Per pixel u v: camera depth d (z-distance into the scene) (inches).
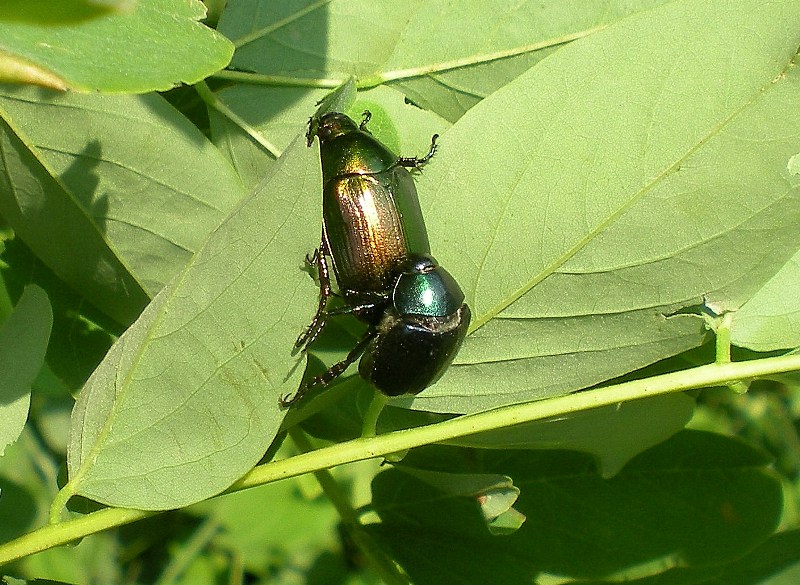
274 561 6.7
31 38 2.7
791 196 3.7
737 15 3.7
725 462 4.3
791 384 3.9
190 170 3.8
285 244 3.5
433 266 3.9
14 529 5.4
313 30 4.1
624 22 3.8
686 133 3.7
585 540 4.3
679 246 3.8
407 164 4.1
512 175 3.8
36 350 3.7
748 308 3.9
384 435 3.8
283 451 5.4
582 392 3.7
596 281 3.8
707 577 4.3
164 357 3.6
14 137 3.8
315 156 3.4
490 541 4.3
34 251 4.1
